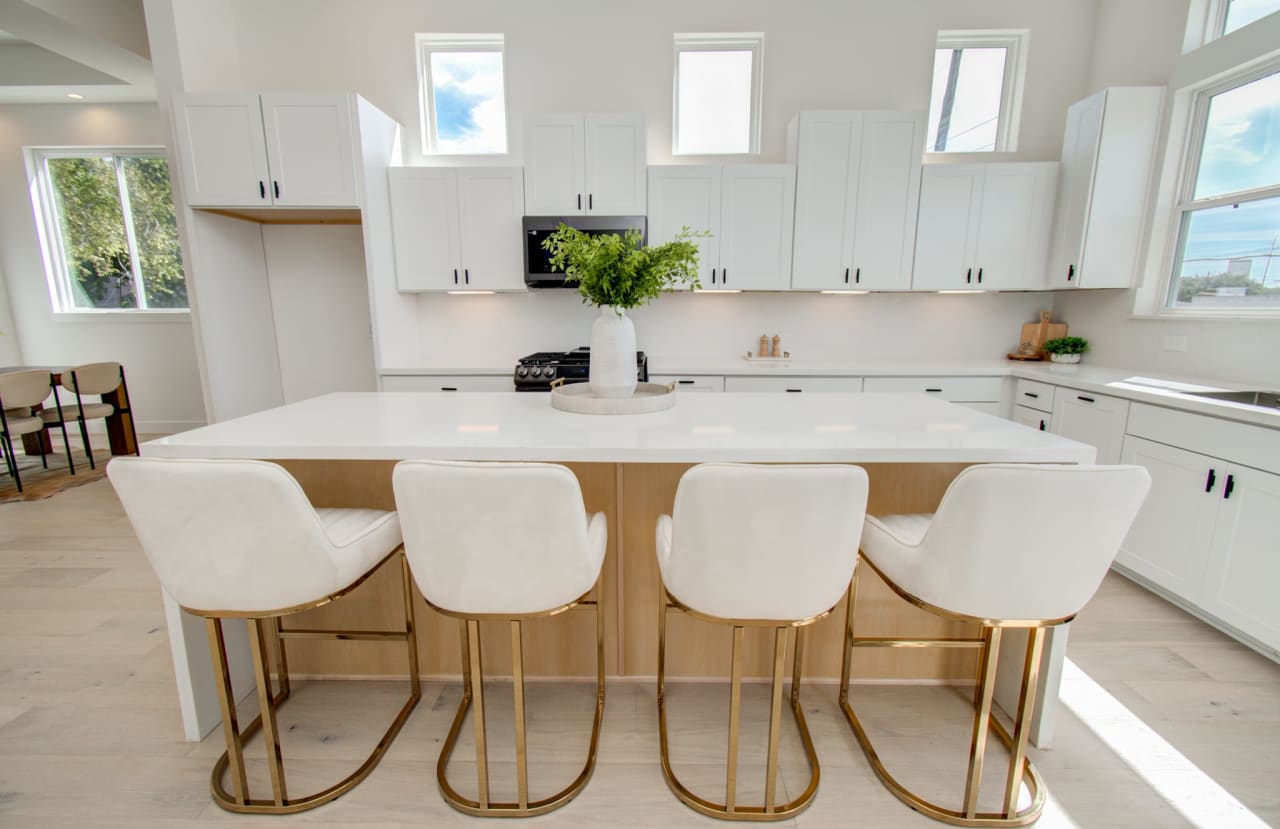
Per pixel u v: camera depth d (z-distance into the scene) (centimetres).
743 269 350
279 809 138
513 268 352
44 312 498
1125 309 329
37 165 482
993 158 368
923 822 137
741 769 153
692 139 376
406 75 361
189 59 315
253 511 114
